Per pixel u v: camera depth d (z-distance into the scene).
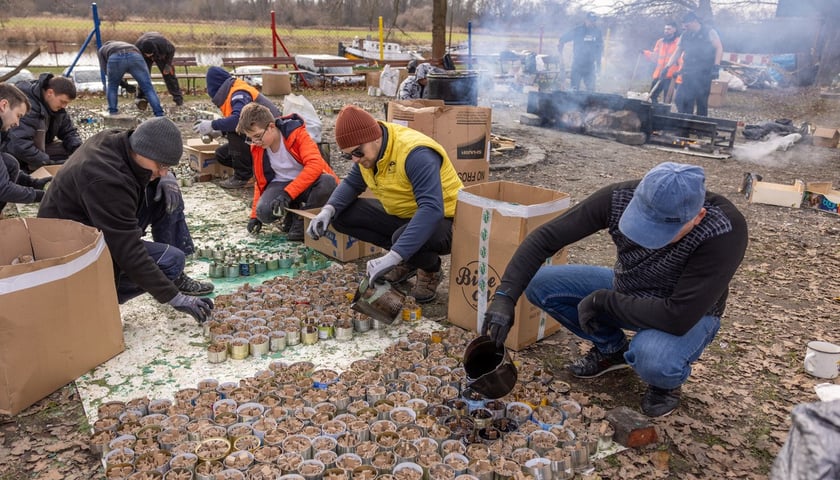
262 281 4.18
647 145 9.86
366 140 3.42
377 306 3.32
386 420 2.65
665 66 10.84
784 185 6.79
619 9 19.45
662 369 2.64
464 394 2.80
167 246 3.62
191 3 20.64
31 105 5.38
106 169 2.99
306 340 3.36
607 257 4.95
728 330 3.74
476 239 3.33
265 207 4.73
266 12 22.09
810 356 3.22
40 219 3.12
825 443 1.20
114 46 9.18
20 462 2.42
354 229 4.14
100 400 2.80
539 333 3.48
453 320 3.63
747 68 20.30
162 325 3.53
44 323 2.73
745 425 2.81
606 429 2.60
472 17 24.31
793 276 4.63
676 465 2.52
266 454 2.39
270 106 5.93
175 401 2.79
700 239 2.42
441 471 2.31
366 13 21.41
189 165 7.20
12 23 18.00
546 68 20.05
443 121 5.22
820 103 16.27
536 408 2.74
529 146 9.14
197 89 14.12
